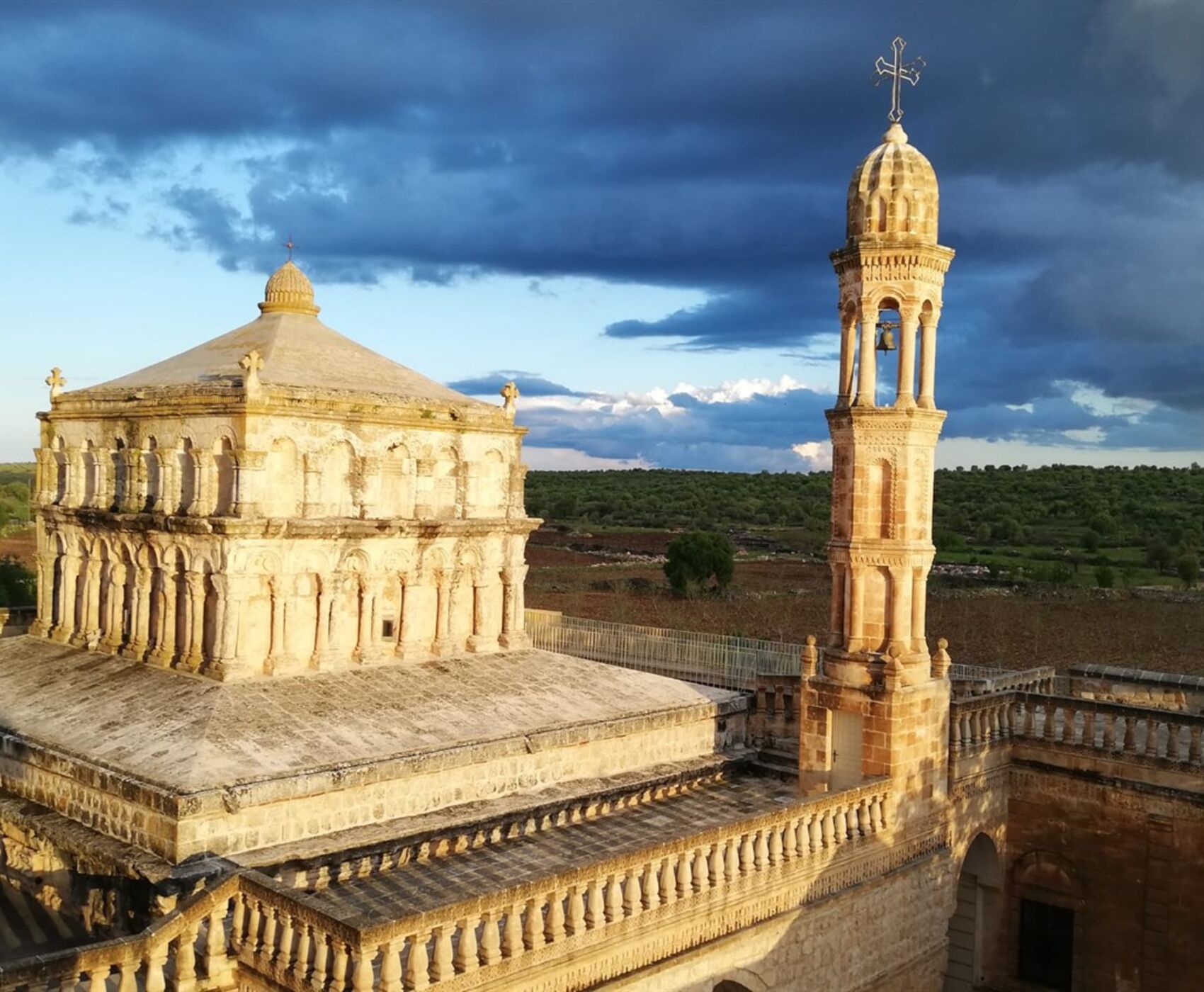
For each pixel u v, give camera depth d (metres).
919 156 25.45
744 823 20.03
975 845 29.47
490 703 26.11
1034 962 29.56
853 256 25.39
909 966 25.05
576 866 16.97
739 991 21.16
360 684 25.72
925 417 25.20
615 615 77.00
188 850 18.80
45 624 30.31
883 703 24.83
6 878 22.14
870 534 25.59
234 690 23.84
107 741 21.73
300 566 25.66
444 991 14.90
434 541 28.30
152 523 25.84
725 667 42.66
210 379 26.81
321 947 14.66
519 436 30.67
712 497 190.62
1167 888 27.03
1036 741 29.14
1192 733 26.88
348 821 21.06
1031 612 76.88
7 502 106.00
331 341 30.78
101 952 14.61
